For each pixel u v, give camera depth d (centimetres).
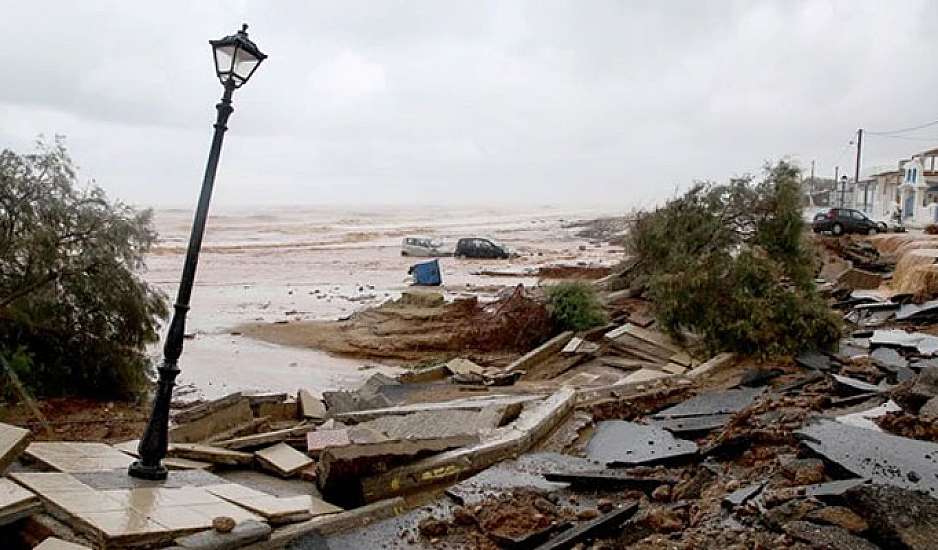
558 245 8525
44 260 1606
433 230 11688
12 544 600
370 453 779
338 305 3781
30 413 1476
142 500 654
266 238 9356
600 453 977
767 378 1438
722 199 2266
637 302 2597
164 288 4241
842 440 790
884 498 592
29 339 1642
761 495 693
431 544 668
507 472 859
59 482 666
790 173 2242
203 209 823
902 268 2853
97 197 1747
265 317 3347
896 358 1491
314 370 2361
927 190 5788
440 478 826
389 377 1944
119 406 1650
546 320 2531
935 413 905
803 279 2072
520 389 1653
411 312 2986
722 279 1827
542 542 666
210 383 2102
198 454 870
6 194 1582
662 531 673
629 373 1839
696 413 1176
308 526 670
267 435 973
